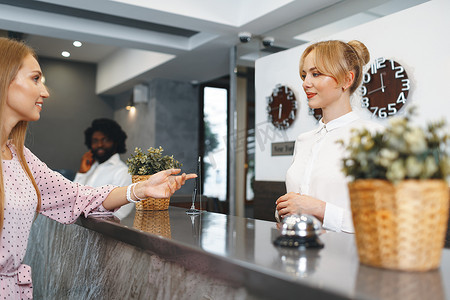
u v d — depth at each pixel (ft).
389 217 2.20
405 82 9.22
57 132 16.92
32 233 7.08
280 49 13.16
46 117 16.75
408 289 1.86
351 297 1.75
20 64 3.94
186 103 21.43
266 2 12.18
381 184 2.21
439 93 8.62
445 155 2.25
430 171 2.14
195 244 2.93
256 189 13.84
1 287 3.79
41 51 16.76
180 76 20.54
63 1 11.42
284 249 2.76
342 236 3.42
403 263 2.17
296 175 5.49
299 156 5.61
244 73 14.79
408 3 9.31
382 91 9.68
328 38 11.40
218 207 16.37
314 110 11.76
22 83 3.95
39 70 4.14
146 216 4.88
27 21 13.56
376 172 2.27
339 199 4.77
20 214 3.95
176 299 3.08
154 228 3.79
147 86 20.25
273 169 13.23
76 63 17.48
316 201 4.45
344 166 2.44
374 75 9.89
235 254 2.58
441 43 8.63
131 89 19.16
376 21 10.05
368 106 9.92
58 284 5.63
